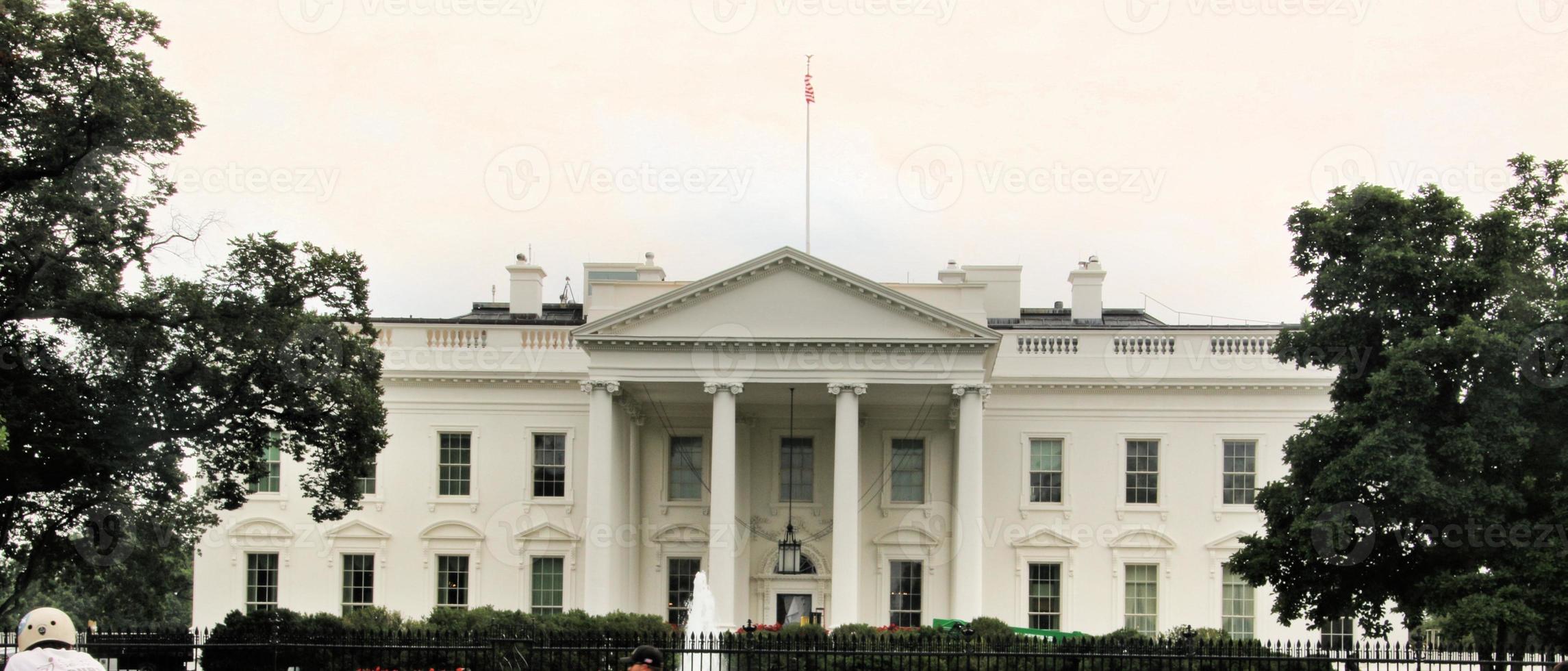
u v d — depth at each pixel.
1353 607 35.88
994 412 54.06
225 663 34.84
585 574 50.44
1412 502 33.25
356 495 39.69
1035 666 33.84
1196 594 52.72
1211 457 53.34
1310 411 53.12
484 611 43.56
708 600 47.72
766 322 48.50
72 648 14.53
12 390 32.53
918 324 48.28
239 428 37.44
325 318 37.59
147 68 34.03
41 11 33.06
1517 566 32.59
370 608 44.91
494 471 54.22
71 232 33.38
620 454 50.50
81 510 36.59
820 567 53.62
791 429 54.22
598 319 48.50
